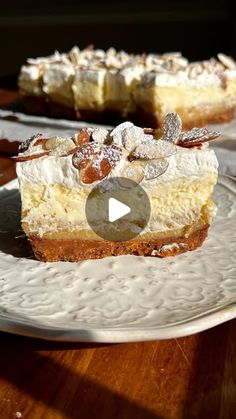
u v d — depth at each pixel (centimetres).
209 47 137
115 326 27
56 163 33
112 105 59
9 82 81
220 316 28
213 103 59
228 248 34
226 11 135
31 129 55
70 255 33
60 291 30
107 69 60
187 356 28
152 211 33
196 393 26
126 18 140
